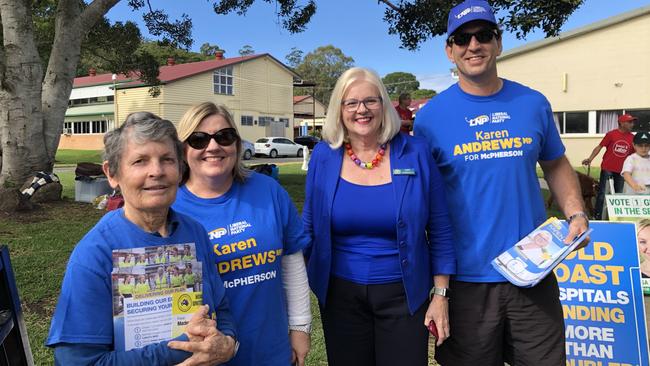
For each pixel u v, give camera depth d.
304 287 2.35
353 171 2.41
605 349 3.34
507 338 2.48
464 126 2.42
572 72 19.67
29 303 4.40
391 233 2.35
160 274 1.71
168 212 1.87
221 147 2.09
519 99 2.44
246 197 2.19
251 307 2.10
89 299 1.60
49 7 15.32
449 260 2.39
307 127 50.38
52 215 8.64
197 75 33.47
